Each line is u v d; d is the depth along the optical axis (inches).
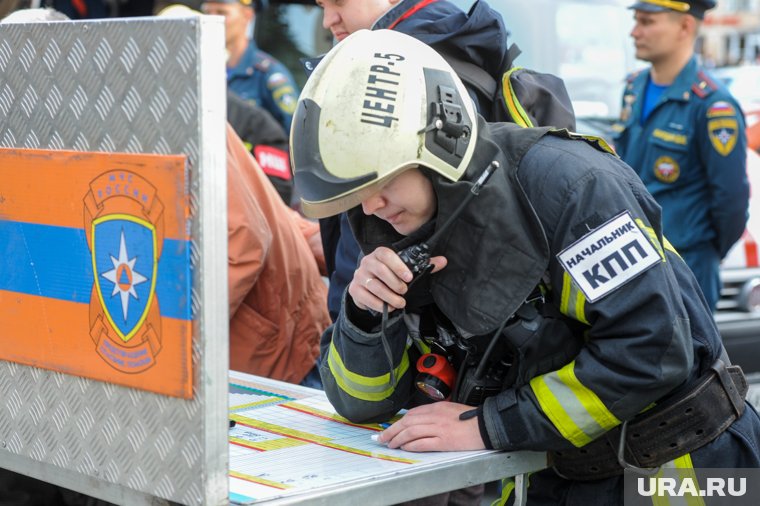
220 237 59.6
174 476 62.2
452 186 70.7
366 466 70.5
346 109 68.9
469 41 92.8
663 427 77.5
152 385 62.6
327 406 90.5
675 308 72.5
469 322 73.5
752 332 186.7
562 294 73.5
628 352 71.5
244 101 182.7
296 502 62.9
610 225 71.8
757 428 82.0
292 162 73.0
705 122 180.2
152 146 61.4
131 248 62.7
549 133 77.6
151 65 60.7
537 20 229.0
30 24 68.3
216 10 220.8
